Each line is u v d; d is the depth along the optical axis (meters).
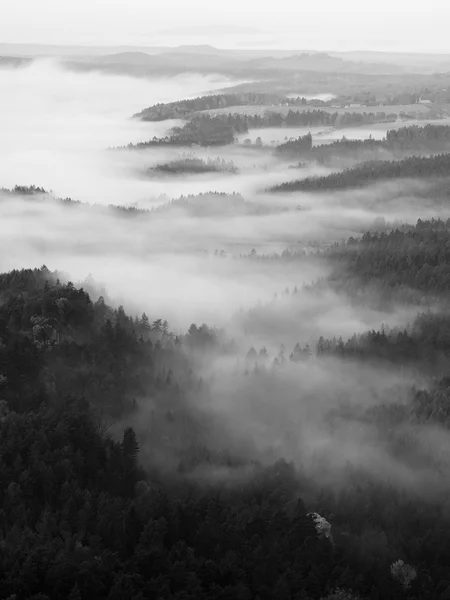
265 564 107.75
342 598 104.81
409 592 111.00
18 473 118.62
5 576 99.06
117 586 98.06
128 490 124.56
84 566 100.50
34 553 100.44
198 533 112.75
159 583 101.12
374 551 118.12
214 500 120.00
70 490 116.56
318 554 111.25
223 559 107.56
